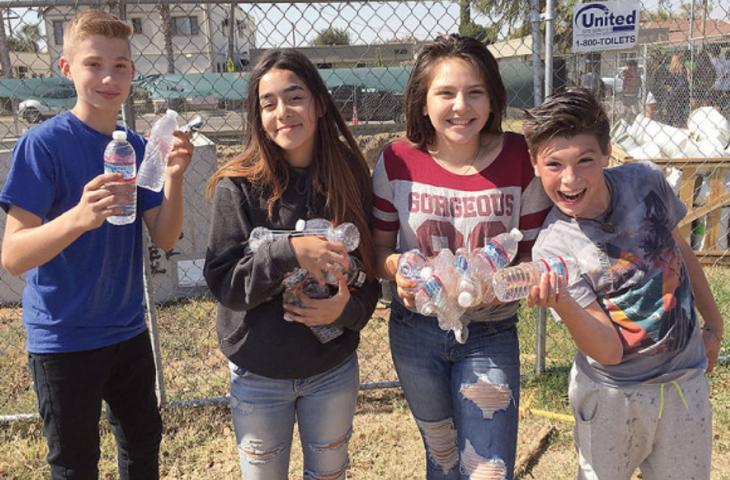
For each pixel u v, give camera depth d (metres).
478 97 2.07
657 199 2.03
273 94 2.01
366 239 2.16
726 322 4.57
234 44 5.57
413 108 2.19
